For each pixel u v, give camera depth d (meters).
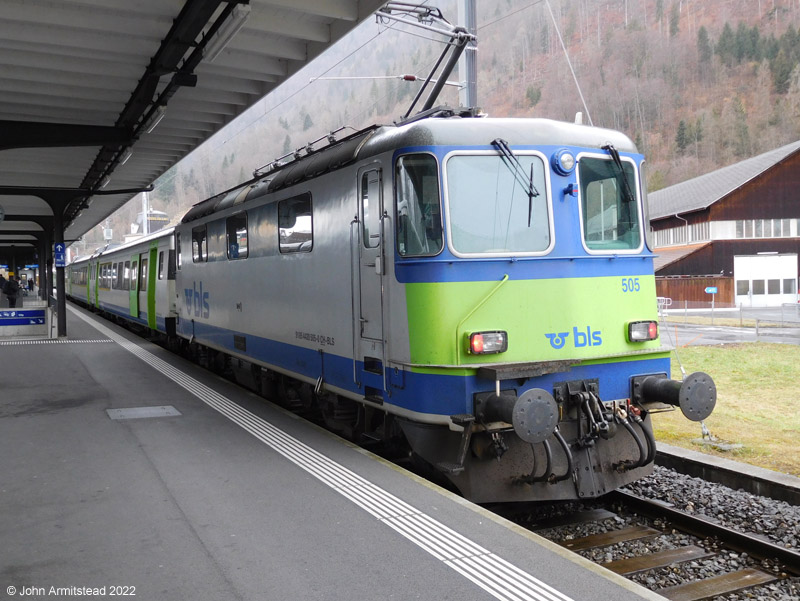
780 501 6.26
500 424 5.65
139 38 9.40
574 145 6.18
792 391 11.12
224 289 11.45
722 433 8.48
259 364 9.92
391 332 6.26
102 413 8.62
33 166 17.50
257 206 9.76
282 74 11.29
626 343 6.35
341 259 7.23
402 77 13.78
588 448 6.07
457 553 4.33
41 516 5.04
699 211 44.00
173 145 15.74
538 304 5.96
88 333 20.25
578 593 3.76
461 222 5.81
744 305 42.56
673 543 5.56
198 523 4.88
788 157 42.75
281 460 6.45
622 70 88.44
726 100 80.12
